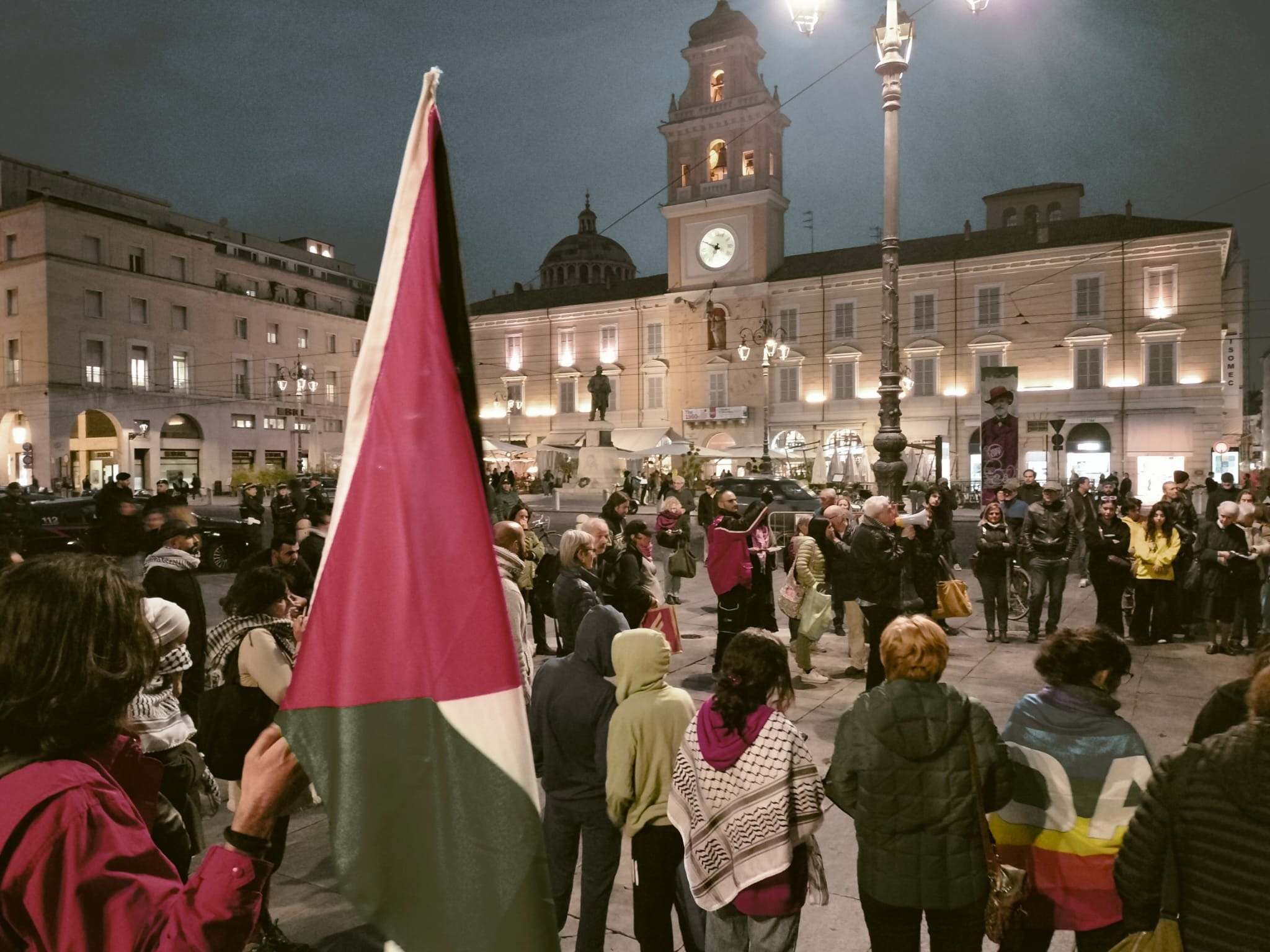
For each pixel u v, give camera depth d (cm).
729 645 275
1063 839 253
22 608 115
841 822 470
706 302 4906
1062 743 256
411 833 115
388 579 122
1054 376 4109
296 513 1590
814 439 4619
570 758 327
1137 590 915
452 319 131
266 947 335
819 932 360
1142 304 3941
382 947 345
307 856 425
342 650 120
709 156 4962
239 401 5272
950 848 244
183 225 5428
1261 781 153
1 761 111
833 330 4600
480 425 131
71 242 4469
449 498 125
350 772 115
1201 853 159
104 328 4572
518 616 438
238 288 5412
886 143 1163
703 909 287
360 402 128
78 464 4756
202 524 1541
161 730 321
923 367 4372
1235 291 4800
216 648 344
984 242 4481
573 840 332
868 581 641
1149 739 602
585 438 4922
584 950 324
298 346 5725
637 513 3138
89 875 99
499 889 114
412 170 132
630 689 305
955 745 247
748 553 756
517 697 120
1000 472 1578
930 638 254
